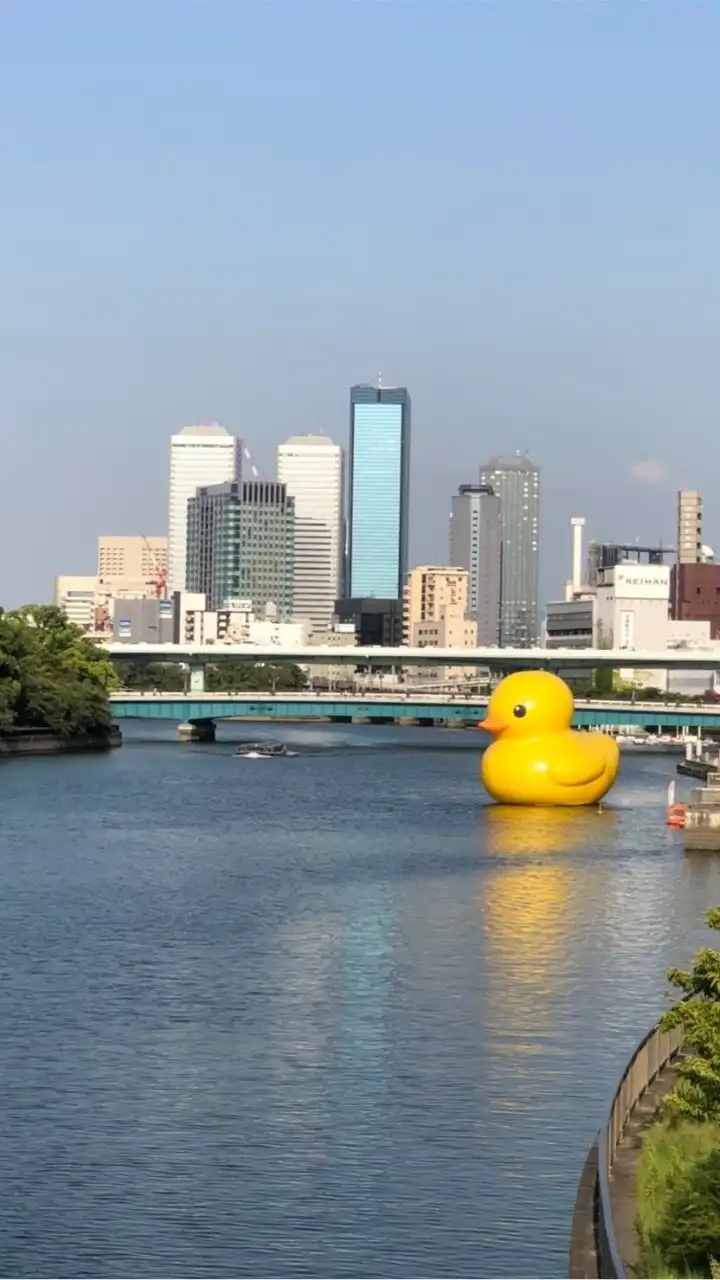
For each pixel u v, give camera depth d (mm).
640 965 98875
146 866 140000
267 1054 78375
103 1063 76688
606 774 189375
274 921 113000
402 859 145500
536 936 108312
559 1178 62312
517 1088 73000
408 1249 56281
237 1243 56938
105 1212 59438
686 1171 55375
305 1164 63812
